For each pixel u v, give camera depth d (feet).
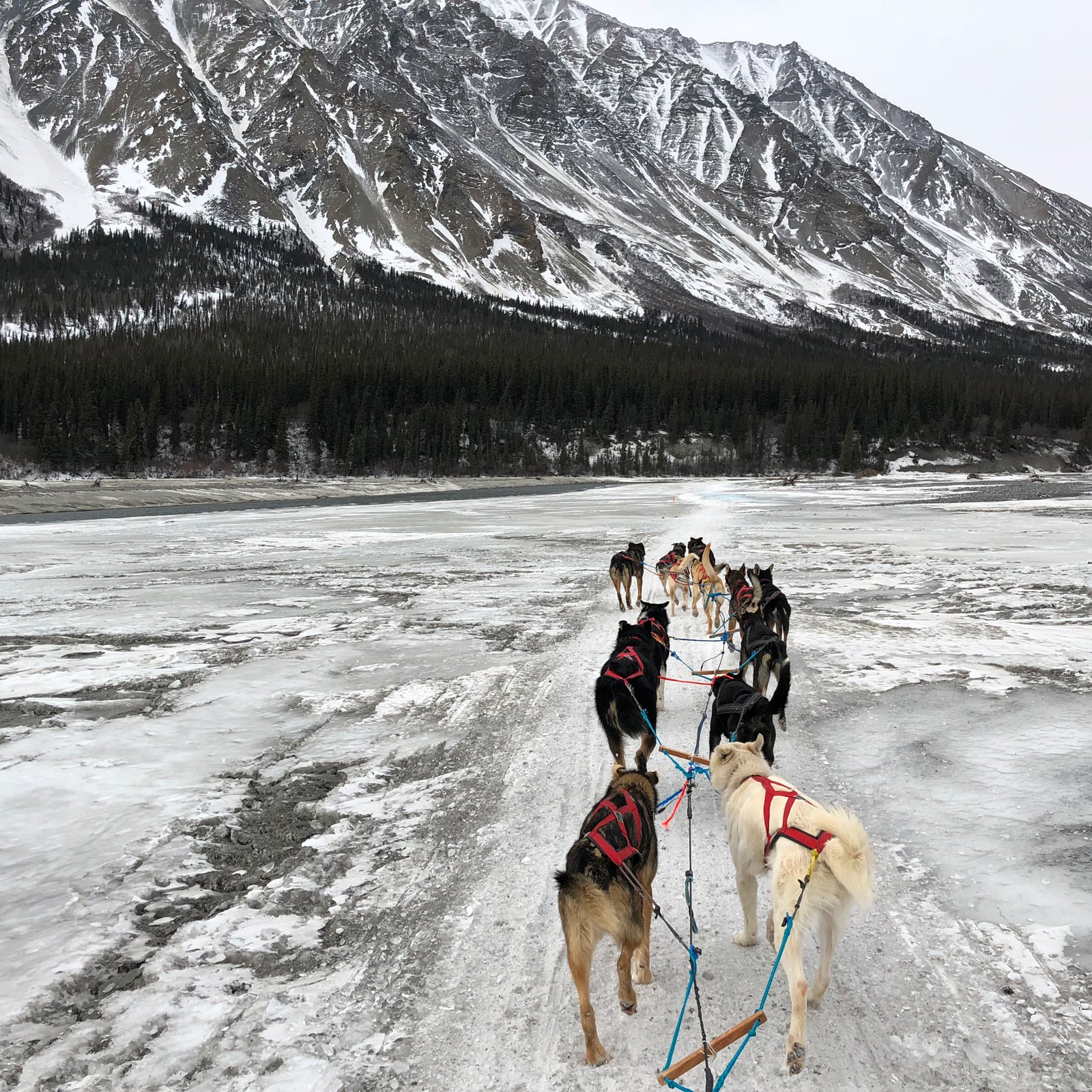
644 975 13.88
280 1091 11.41
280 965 14.51
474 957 14.65
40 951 14.66
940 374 451.12
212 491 223.51
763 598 36.06
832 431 385.70
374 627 44.45
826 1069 11.73
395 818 20.54
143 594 55.93
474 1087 11.58
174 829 19.75
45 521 140.15
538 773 23.39
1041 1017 12.67
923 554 71.51
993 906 15.81
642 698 22.62
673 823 20.35
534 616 47.55
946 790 21.29
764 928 15.52
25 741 26.05
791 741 25.49
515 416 393.50
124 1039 12.39
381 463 339.36
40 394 283.38
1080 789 20.86
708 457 383.45
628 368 439.63
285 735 26.86
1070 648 35.99
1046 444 387.14
